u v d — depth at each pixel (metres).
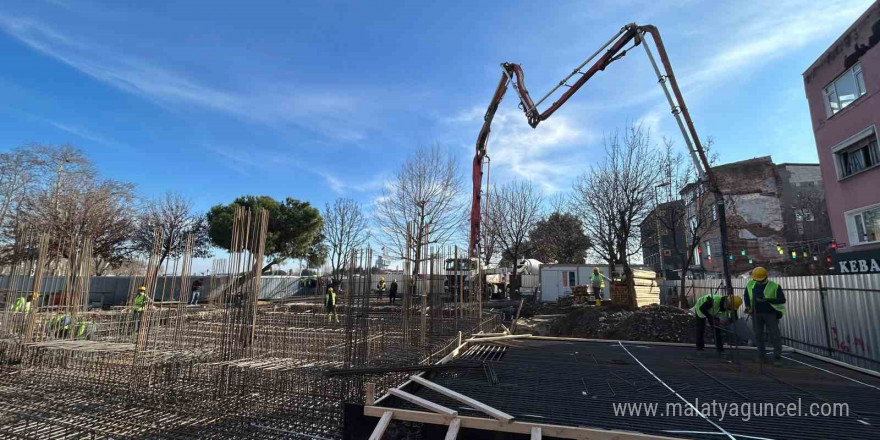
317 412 4.88
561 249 31.45
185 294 8.80
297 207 31.64
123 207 28.00
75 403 5.33
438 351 7.33
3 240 22.92
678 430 3.53
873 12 13.23
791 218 29.30
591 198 20.09
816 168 30.22
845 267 14.53
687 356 7.05
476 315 11.84
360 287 6.19
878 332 7.46
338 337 8.69
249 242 7.07
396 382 5.46
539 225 31.16
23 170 25.19
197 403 5.27
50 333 8.29
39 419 4.93
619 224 18.83
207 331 9.97
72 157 26.08
